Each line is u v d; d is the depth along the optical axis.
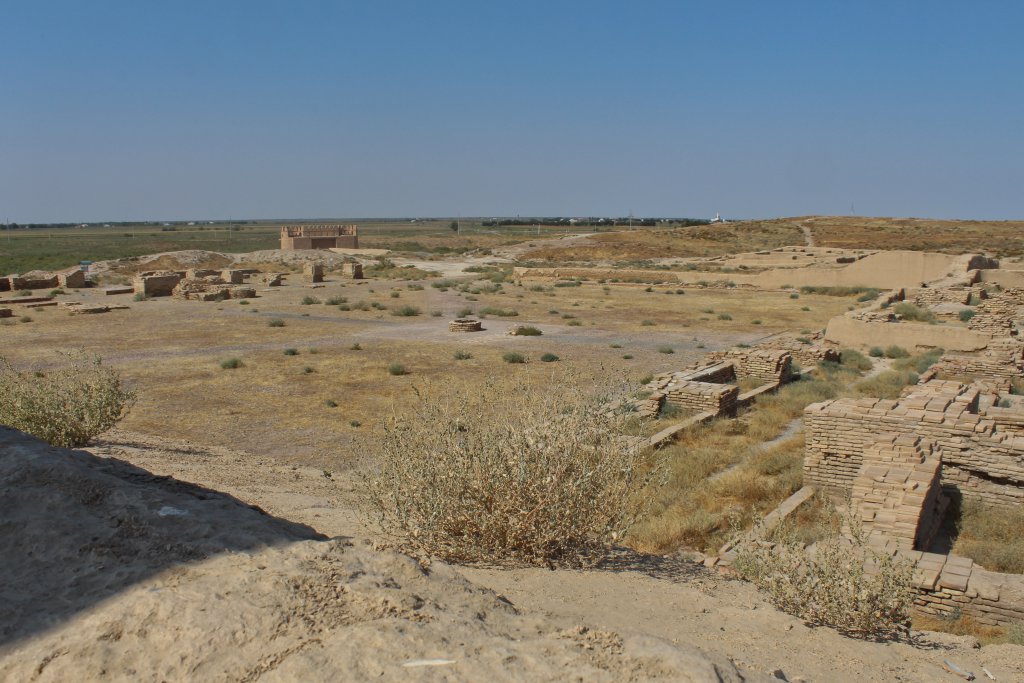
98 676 3.22
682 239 104.75
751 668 4.52
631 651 3.59
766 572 6.90
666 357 27.36
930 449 11.55
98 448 12.56
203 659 3.31
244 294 49.94
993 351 22.56
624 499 7.07
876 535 8.64
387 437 7.16
